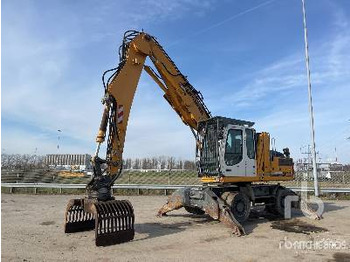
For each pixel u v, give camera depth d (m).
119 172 9.34
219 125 11.33
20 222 11.22
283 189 13.23
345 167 25.48
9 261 6.83
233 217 10.01
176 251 7.72
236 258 7.19
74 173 28.70
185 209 13.28
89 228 9.92
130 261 6.90
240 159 11.63
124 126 9.71
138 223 11.29
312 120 19.08
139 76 10.35
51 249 7.79
